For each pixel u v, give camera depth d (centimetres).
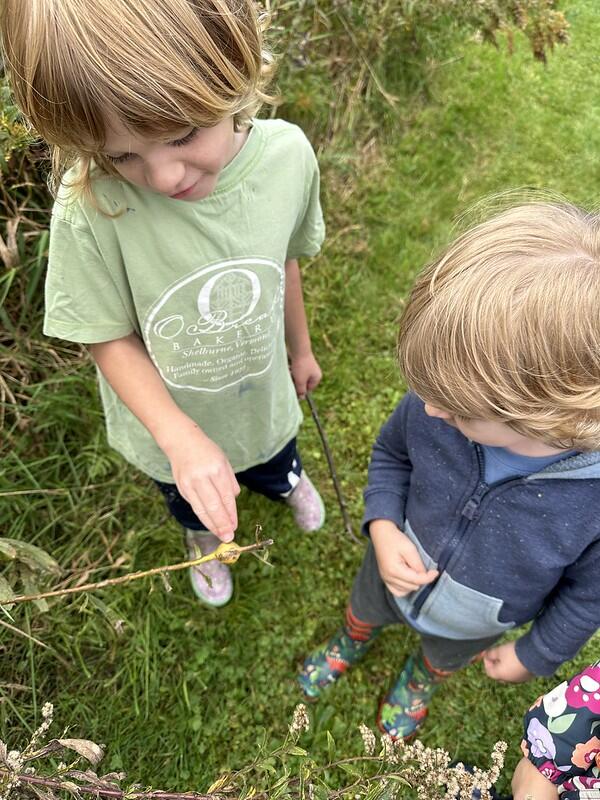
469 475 121
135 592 201
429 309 97
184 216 117
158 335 132
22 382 210
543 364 88
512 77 355
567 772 118
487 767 188
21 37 84
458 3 291
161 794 96
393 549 140
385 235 296
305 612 213
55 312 123
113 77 83
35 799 96
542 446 104
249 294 134
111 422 163
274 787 98
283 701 197
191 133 95
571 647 129
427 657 172
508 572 125
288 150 128
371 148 315
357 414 255
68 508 209
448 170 322
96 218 113
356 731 193
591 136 342
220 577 205
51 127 91
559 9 383
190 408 151
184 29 85
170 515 214
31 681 179
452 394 96
